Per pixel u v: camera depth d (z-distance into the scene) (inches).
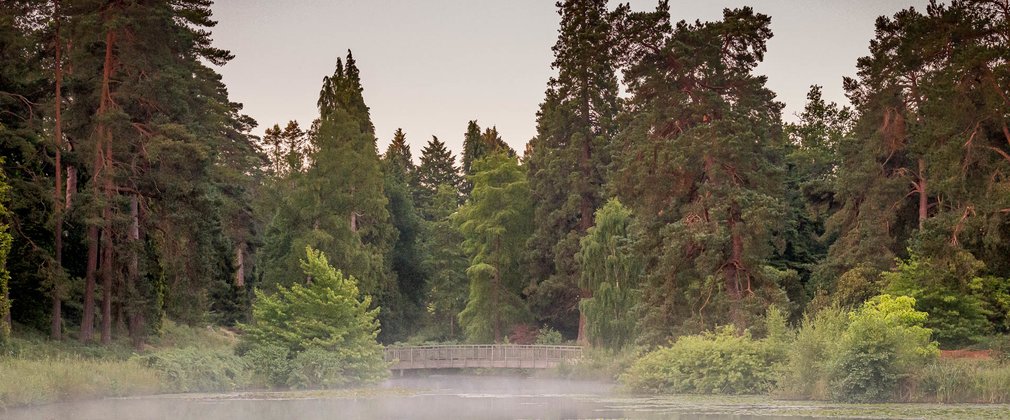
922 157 1966.0
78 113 1752.0
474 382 2014.0
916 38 1908.2
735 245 1753.2
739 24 1940.2
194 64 2249.0
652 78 1907.0
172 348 1914.4
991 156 1662.2
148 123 1759.4
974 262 1583.4
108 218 1690.5
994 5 1718.8
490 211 2874.0
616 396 1403.8
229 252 2287.2
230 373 1545.3
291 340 1675.7
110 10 1745.8
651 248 1886.1
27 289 1711.4
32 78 1699.1
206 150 1793.8
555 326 2800.2
